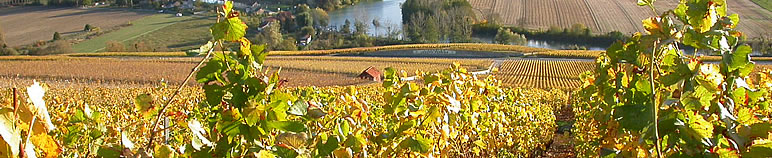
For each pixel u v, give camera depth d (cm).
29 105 143
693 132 191
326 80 3438
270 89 206
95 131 262
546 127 1092
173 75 3494
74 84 3084
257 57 207
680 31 207
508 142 695
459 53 5034
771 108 362
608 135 262
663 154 202
